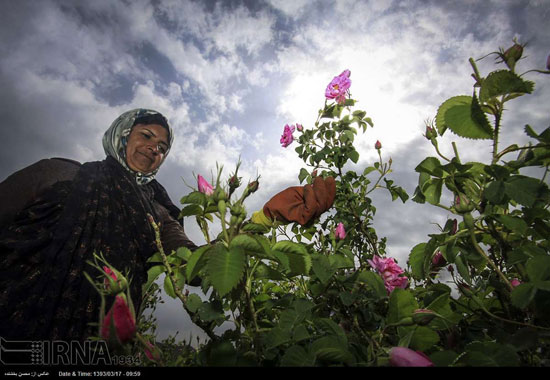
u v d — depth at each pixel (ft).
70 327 3.29
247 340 2.19
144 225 4.25
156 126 5.29
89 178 4.14
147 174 5.24
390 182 5.45
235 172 2.27
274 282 3.28
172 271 2.50
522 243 2.34
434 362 1.61
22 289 3.28
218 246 1.88
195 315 2.23
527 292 1.74
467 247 2.41
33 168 4.04
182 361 2.04
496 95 2.17
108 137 5.16
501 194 2.13
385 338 2.26
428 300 2.35
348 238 4.90
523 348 1.75
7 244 3.35
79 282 3.47
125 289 1.81
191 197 2.31
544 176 2.28
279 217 2.79
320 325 2.03
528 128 2.17
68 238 3.59
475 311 2.39
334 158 5.55
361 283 2.74
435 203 2.52
